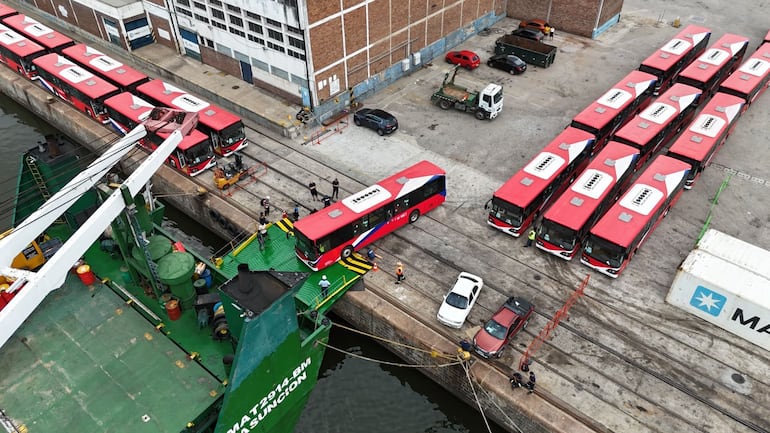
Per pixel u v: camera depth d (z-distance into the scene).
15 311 17.25
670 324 27.38
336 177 37.97
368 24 44.31
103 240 25.12
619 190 34.56
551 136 42.00
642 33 58.12
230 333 20.27
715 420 23.14
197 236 37.22
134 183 21.67
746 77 43.91
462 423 26.17
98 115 43.72
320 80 42.69
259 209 35.03
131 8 51.69
